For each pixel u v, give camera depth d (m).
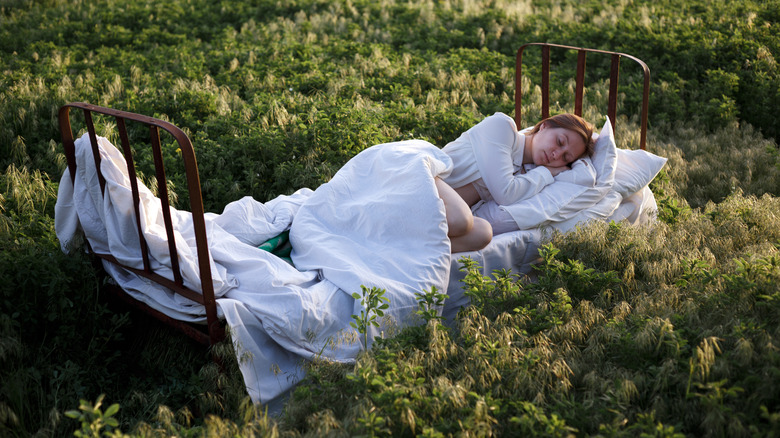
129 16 10.23
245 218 3.56
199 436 2.40
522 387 2.50
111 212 3.09
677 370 2.52
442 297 3.00
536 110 7.02
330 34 9.88
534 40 9.38
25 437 2.54
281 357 2.94
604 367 2.69
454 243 3.54
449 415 2.37
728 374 2.41
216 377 2.80
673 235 3.86
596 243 3.62
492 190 3.89
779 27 8.95
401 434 2.27
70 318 3.09
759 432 2.14
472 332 2.84
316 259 3.32
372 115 6.05
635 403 2.46
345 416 2.40
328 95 6.88
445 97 7.12
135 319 3.40
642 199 4.37
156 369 3.19
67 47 8.75
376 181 3.68
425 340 2.81
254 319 2.85
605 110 7.43
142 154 5.21
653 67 8.22
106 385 3.04
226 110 6.17
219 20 10.83
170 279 2.98
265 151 5.31
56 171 5.07
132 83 7.12
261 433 2.29
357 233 3.48
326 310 2.97
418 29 9.86
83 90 6.64
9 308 2.99
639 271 3.53
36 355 3.00
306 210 3.62
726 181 5.61
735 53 8.19
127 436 2.22
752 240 3.90
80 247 3.32
